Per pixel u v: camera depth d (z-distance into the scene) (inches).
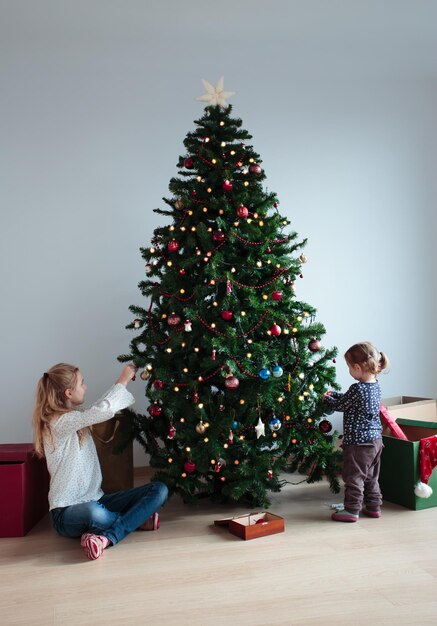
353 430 106.4
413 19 129.7
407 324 156.3
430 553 88.9
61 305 135.6
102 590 78.8
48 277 135.1
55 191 135.9
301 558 87.9
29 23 127.0
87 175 137.7
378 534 97.2
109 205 138.6
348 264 152.4
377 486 107.4
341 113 152.7
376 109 155.3
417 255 157.5
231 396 106.3
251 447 107.5
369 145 154.6
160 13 125.0
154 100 141.5
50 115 135.9
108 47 137.9
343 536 96.6
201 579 81.5
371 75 154.3
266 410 109.7
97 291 137.6
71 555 91.4
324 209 151.1
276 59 145.9
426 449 110.1
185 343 106.2
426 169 158.7
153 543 95.4
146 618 71.2
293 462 115.2
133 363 105.9
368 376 109.2
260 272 109.7
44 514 113.3
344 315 151.7
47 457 98.9
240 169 111.8
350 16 128.0
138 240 139.9
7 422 132.3
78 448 99.0
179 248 110.3
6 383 132.4
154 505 98.6
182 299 107.0
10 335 132.8
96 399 136.9
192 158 111.4
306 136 150.3
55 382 100.0
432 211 158.9
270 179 147.7
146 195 140.7
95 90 138.4
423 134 158.6
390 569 83.4
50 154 135.8
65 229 136.3
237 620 70.2
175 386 105.3
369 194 154.3
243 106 146.3
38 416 99.3
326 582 79.7
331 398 110.3
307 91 150.6
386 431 120.0
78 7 121.3
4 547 95.3
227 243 107.5
